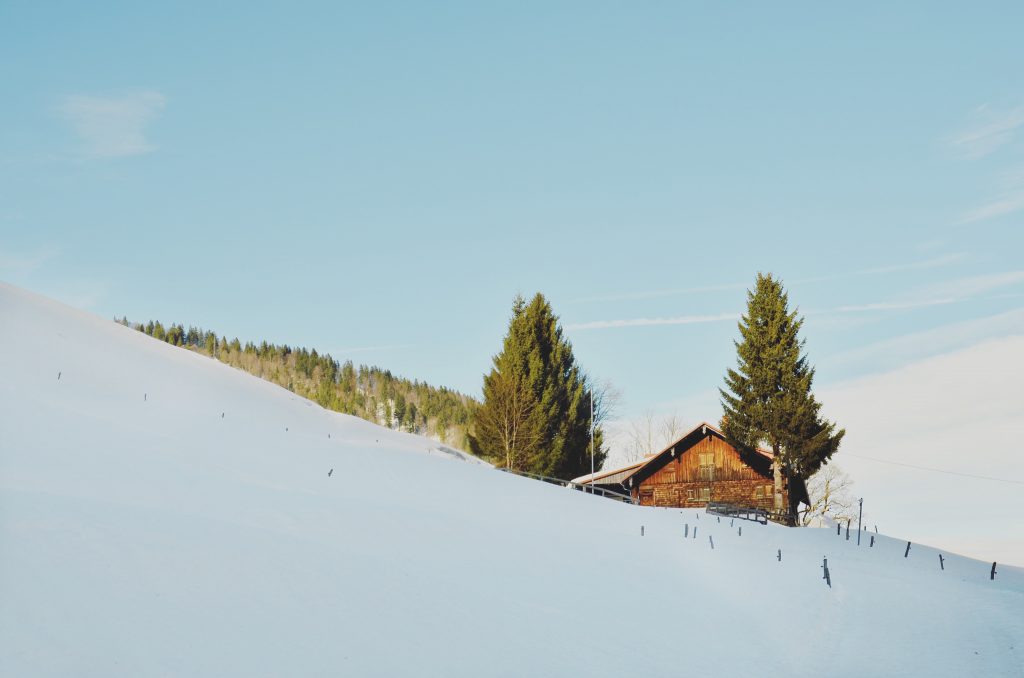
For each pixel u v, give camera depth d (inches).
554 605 938.1
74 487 893.8
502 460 2605.8
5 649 527.2
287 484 1237.7
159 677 556.7
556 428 2664.9
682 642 917.2
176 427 1456.7
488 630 809.5
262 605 709.9
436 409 6771.7
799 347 2219.5
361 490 1348.4
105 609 614.5
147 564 710.5
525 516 1455.5
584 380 2839.6
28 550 662.5
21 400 1245.1
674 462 2301.9
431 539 1083.3
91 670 537.0
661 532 1540.4
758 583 1229.7
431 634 761.6
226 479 1130.7
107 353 1911.9
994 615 1151.6
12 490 804.0
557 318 2810.0
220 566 757.3
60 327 1985.7
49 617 578.2
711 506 2003.0
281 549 854.5
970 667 935.7
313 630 696.4
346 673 644.1
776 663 908.0
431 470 1674.5
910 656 967.0
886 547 1749.5
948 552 1888.5
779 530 1796.3
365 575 855.7
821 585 1266.0
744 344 2247.8
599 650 834.8
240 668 601.6
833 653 968.3
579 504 1701.5
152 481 1010.1
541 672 748.0
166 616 636.7
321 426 2057.1
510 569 1035.3
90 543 712.4
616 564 1180.5
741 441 2193.7
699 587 1151.0
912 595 1250.6
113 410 1459.2
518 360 2701.8
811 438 2118.6
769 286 2263.8
